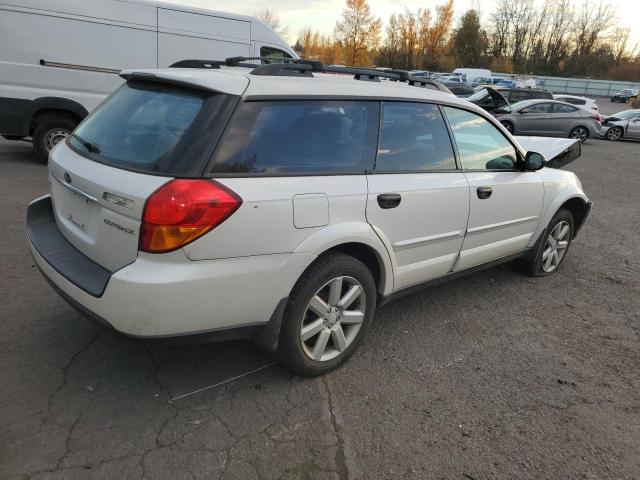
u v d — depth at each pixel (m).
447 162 3.56
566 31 77.50
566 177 4.88
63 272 2.62
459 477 2.38
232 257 2.43
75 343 3.21
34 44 7.70
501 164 4.07
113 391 2.80
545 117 18.09
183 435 2.51
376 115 3.13
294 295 2.76
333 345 3.11
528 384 3.17
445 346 3.57
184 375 3.00
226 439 2.51
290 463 2.39
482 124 3.92
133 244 2.35
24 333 3.28
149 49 8.56
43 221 3.18
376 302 3.29
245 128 2.53
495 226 4.02
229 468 2.33
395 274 3.28
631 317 4.25
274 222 2.52
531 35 78.19
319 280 2.81
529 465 2.48
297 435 2.57
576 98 24.59
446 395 3.00
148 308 2.30
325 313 2.94
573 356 3.56
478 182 3.73
